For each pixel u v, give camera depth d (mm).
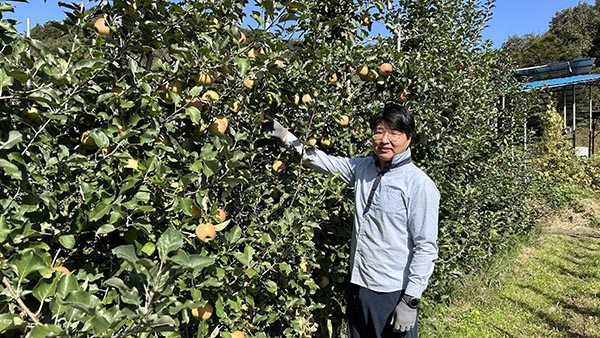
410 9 3801
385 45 2982
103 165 1586
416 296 2236
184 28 1999
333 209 2840
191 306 1358
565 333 4277
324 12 3133
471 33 5352
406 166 2381
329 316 3045
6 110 1521
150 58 1998
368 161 2557
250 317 2314
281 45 2137
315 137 2717
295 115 2703
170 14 2004
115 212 1503
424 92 3256
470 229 5090
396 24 3594
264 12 2176
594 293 5336
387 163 2416
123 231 1662
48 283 1249
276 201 2641
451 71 3461
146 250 1547
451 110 3402
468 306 4852
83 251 1732
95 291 1544
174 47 1801
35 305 1392
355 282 2492
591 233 9047
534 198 9781
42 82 1490
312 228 2459
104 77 1771
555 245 7922
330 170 2631
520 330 4316
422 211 2287
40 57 1480
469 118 4492
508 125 7160
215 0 2064
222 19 2154
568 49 39656
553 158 12859
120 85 1692
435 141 3520
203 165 1719
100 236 1714
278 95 2467
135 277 1363
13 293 1180
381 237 2389
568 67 14070
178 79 1905
